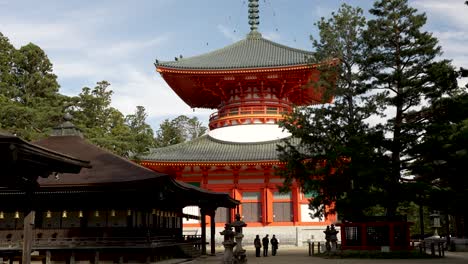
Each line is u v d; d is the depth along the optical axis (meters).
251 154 58.31
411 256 34.91
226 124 64.75
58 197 29.22
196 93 70.19
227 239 27.83
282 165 56.19
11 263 26.45
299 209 57.53
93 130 55.03
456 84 35.38
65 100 56.94
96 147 34.78
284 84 63.22
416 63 36.84
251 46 71.81
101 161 32.34
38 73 56.72
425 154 34.97
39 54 58.16
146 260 30.14
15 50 57.69
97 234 30.22
